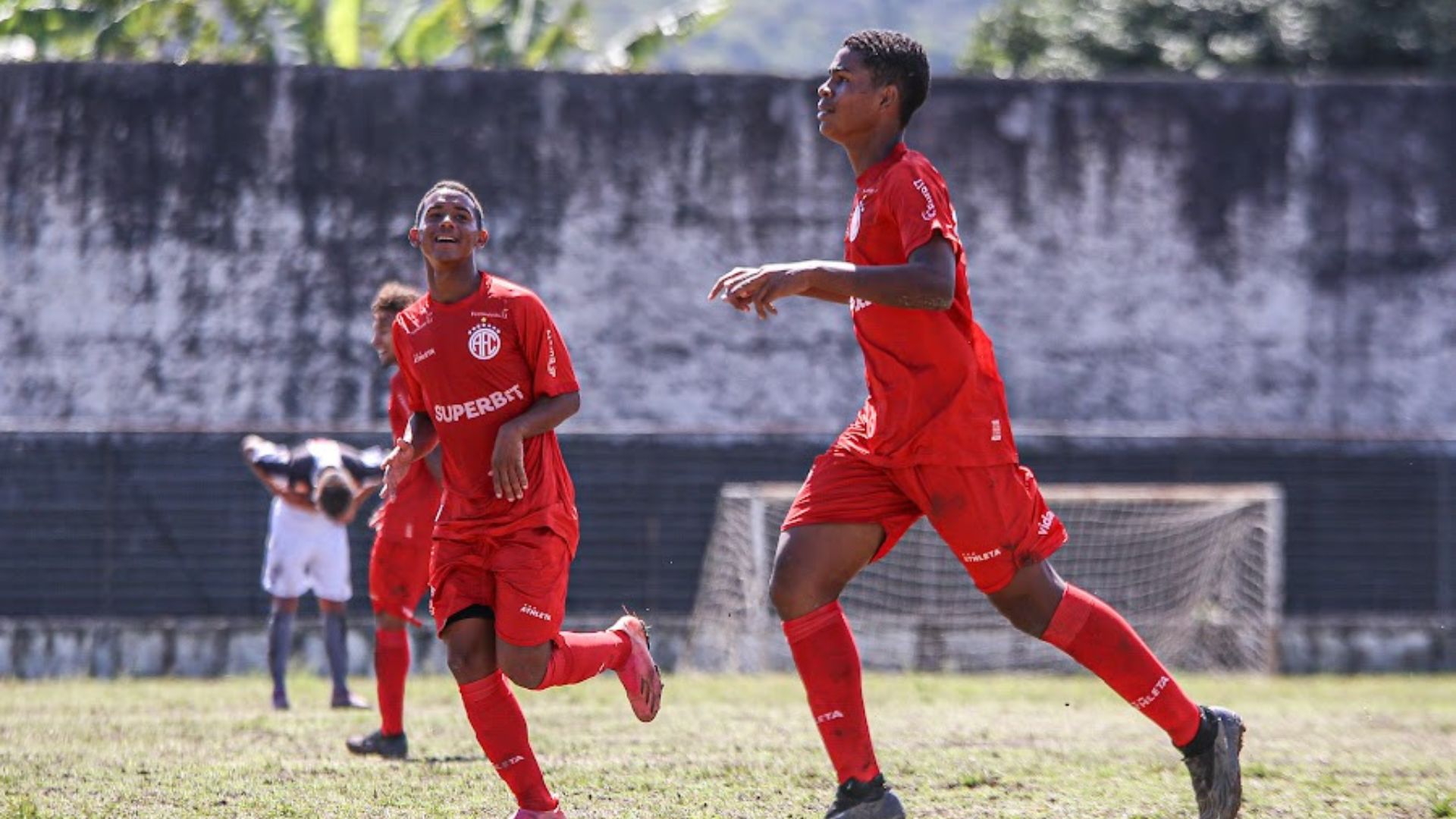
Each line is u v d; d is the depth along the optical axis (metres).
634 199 76.81
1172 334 76.94
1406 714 39.31
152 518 59.56
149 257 75.25
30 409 73.69
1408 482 64.69
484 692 20.05
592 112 77.56
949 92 78.44
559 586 20.16
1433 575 64.44
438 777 25.20
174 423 73.62
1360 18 119.88
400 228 76.25
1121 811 22.06
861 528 19.22
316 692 46.97
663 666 59.06
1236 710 40.81
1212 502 62.44
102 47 95.88
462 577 20.27
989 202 77.69
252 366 74.50
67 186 75.69
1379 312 77.69
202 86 76.88
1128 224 77.88
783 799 23.02
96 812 21.77
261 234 75.81
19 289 74.62
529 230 76.19
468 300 20.05
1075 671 59.75
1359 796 23.55
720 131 77.62
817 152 77.75
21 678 55.91
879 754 27.88
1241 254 77.88
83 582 59.19
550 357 20.05
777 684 49.47
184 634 56.81
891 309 18.67
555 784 24.31
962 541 19.00
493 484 19.84
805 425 74.62
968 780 24.56
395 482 21.28
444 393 20.05
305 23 94.44
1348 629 61.66
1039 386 75.88
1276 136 79.00
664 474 61.75
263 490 59.94
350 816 21.59
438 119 77.19
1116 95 78.94
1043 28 129.50
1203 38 123.44
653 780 24.75
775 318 75.69
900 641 60.53
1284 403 76.62
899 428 18.73
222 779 24.89
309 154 76.62
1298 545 64.69
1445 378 77.31
